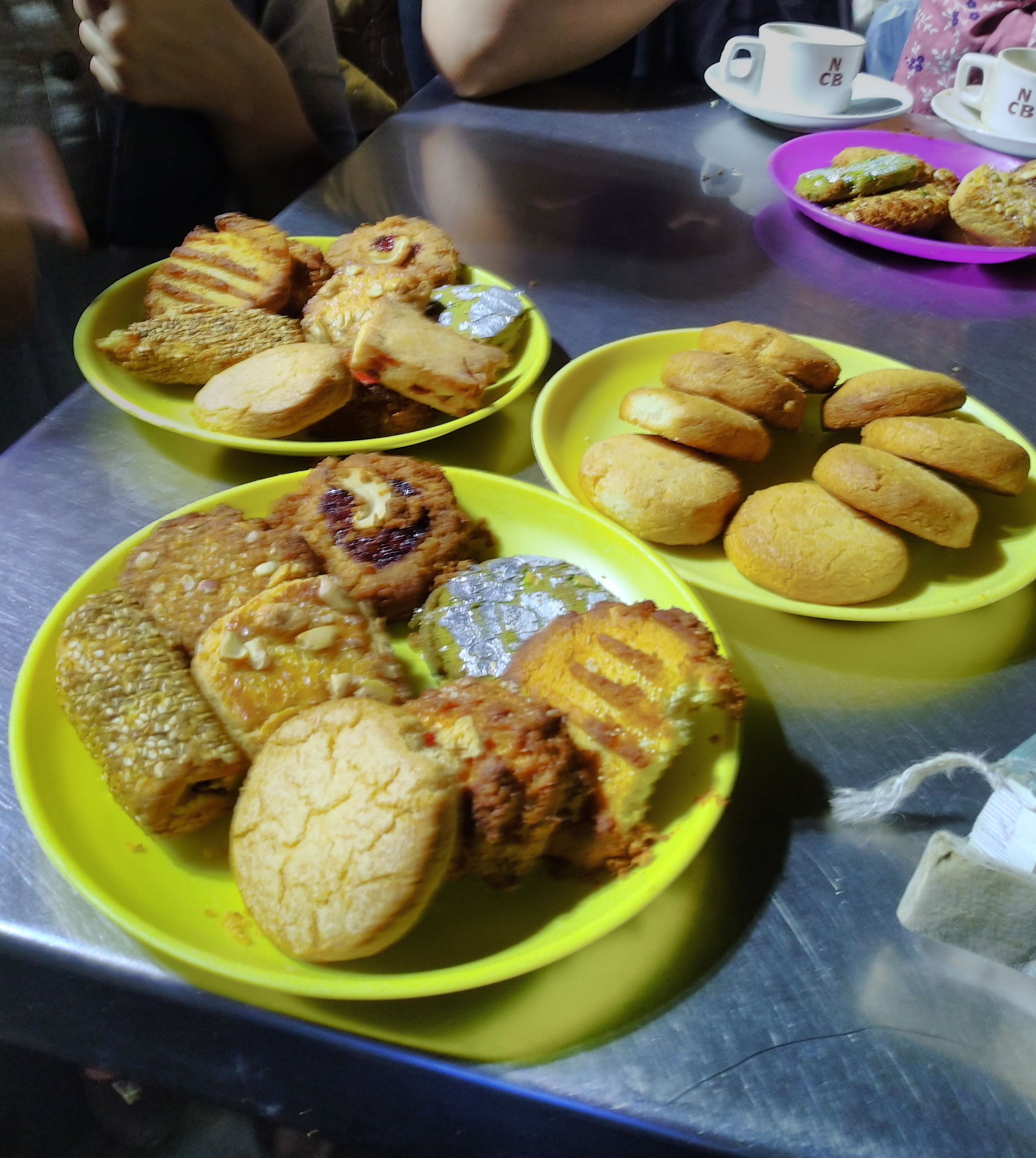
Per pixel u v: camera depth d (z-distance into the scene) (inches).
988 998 20.2
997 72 62.7
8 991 22.0
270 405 34.4
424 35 74.1
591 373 38.9
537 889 21.7
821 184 54.0
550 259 51.6
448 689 23.4
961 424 32.9
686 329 44.8
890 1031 19.5
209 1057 21.0
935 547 32.4
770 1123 17.9
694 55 85.4
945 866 18.9
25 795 21.5
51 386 60.1
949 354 44.6
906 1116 18.1
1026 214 50.1
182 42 58.1
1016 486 32.1
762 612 30.7
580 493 33.9
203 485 35.0
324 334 40.3
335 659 24.5
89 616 25.1
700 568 31.8
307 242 48.3
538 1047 19.0
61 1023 22.2
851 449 31.9
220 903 21.3
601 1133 18.4
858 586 29.1
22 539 31.7
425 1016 19.3
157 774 21.5
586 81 75.8
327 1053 19.3
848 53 63.8
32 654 24.9
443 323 40.4
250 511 31.7
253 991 19.6
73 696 23.5
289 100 66.1
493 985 20.0
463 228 54.2
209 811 22.6
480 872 21.2
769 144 66.8
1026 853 18.9
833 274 51.4
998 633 30.1
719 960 20.8
